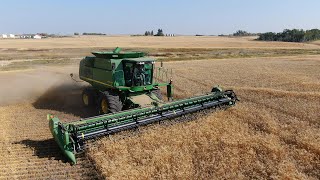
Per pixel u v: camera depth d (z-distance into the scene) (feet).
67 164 28.76
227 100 42.63
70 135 29.66
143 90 41.11
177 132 33.68
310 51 186.09
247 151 29.09
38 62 120.26
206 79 74.79
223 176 25.31
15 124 40.45
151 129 34.27
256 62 116.37
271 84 66.49
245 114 40.22
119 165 27.25
